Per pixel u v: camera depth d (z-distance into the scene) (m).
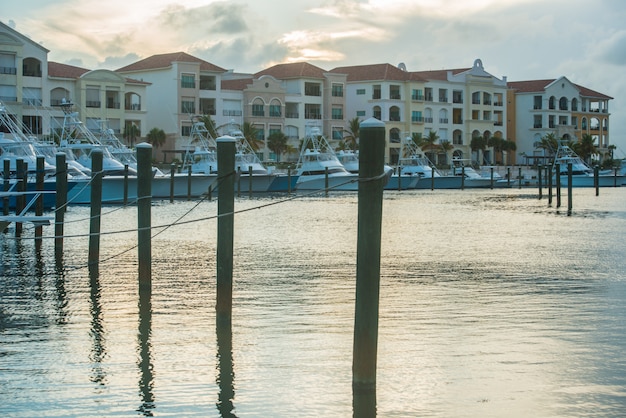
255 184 84.31
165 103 111.06
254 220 50.50
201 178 72.88
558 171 65.75
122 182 63.56
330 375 15.29
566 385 14.65
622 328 18.61
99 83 100.75
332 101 125.31
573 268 28.30
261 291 23.33
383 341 17.48
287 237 39.06
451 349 16.89
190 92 110.94
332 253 32.44
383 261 30.19
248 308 20.94
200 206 63.88
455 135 139.00
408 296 22.61
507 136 148.62
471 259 30.86
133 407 13.76
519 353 16.56
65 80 98.88
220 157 18.56
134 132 102.75
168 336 18.14
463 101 139.00
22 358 16.39
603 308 20.89
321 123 124.50
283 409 13.67
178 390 14.57
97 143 71.25
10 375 15.30
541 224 48.53
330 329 18.66
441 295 22.78
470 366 15.75
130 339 17.91
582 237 40.16
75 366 15.91
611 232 42.91
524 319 19.56
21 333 18.42
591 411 13.46
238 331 18.52
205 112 113.56
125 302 21.81
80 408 13.70
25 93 95.50
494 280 25.50
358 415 13.40
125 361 16.23
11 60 93.75
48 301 21.92
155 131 105.00
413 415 13.37
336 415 13.41
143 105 106.00
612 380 14.91
